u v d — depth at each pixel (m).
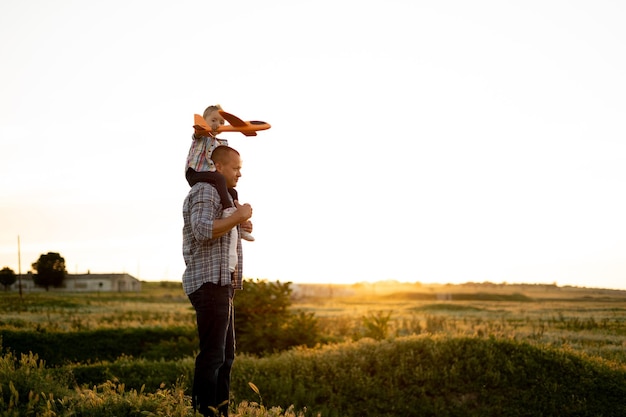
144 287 165.38
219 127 4.70
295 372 14.09
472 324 35.31
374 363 14.42
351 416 12.50
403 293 135.50
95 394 4.85
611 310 60.56
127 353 22.77
